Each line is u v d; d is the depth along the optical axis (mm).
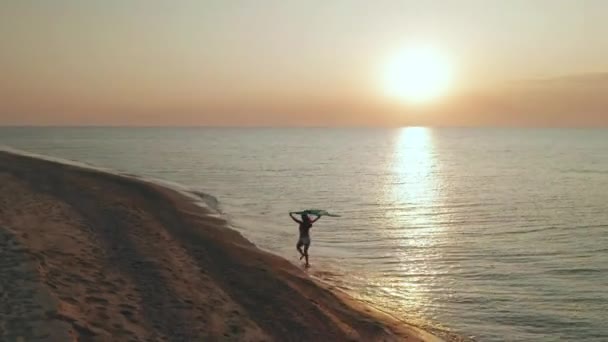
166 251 16984
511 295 16078
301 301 13781
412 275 18016
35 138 183125
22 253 13117
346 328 12258
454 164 79438
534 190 45906
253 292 14078
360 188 46000
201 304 12391
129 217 21922
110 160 75250
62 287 11578
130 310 11227
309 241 18828
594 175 60625
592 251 22422
